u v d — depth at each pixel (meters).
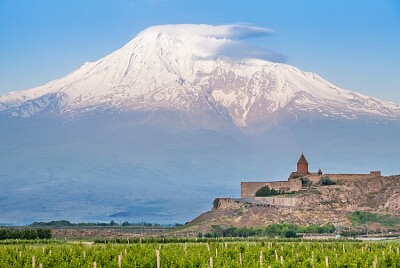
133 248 193.12
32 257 163.88
